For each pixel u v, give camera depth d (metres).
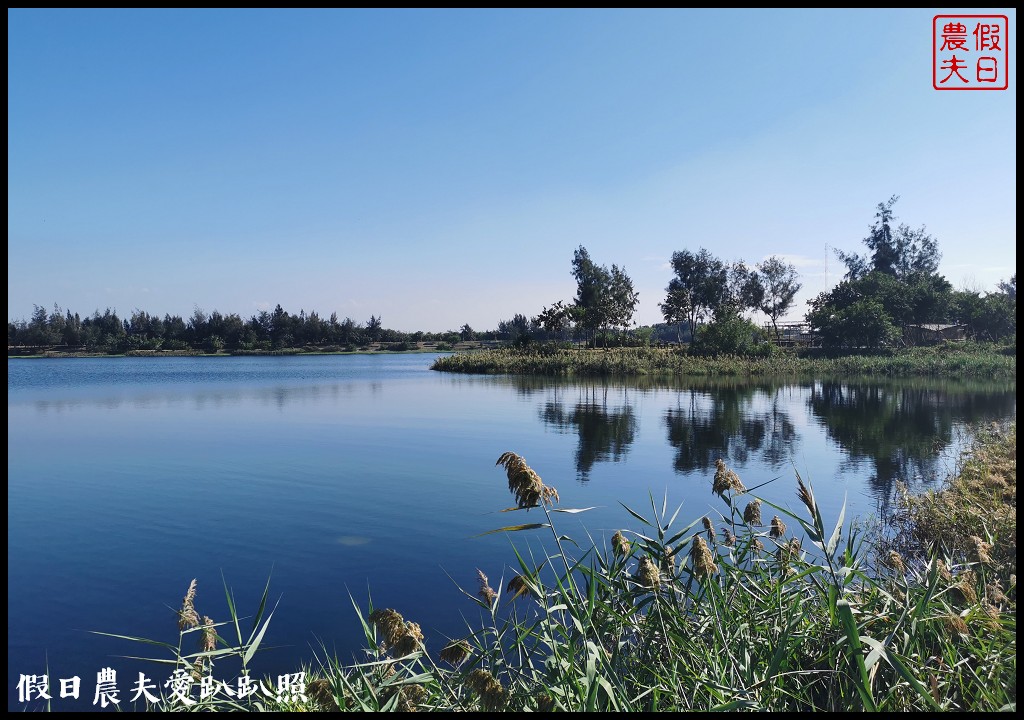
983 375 52.50
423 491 16.77
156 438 25.91
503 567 10.96
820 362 63.44
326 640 8.45
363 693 4.40
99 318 141.75
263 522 14.05
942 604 4.89
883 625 4.94
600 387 49.06
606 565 5.29
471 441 24.61
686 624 4.91
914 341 82.62
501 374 66.50
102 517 14.51
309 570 11.16
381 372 73.75
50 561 11.69
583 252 107.00
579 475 18.53
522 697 4.29
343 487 17.30
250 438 25.78
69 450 23.27
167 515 14.63
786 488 16.48
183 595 10.12
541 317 93.62
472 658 4.73
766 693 4.27
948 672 4.50
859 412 32.19
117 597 10.06
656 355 71.62
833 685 4.70
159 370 83.12
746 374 60.00
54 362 110.69
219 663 7.77
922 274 91.75
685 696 4.36
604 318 99.31
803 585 5.55
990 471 13.25
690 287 109.06
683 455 21.48
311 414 33.69
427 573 10.90
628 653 4.96
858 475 18.03
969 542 6.45
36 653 8.21
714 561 5.40
